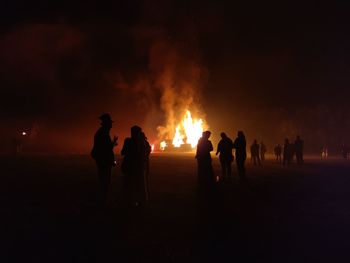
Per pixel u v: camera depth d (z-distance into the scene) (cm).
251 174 2325
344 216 1056
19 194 1411
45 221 961
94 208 1131
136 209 1134
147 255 697
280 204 1256
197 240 800
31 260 664
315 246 759
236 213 1093
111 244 765
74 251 718
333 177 2147
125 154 1184
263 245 766
